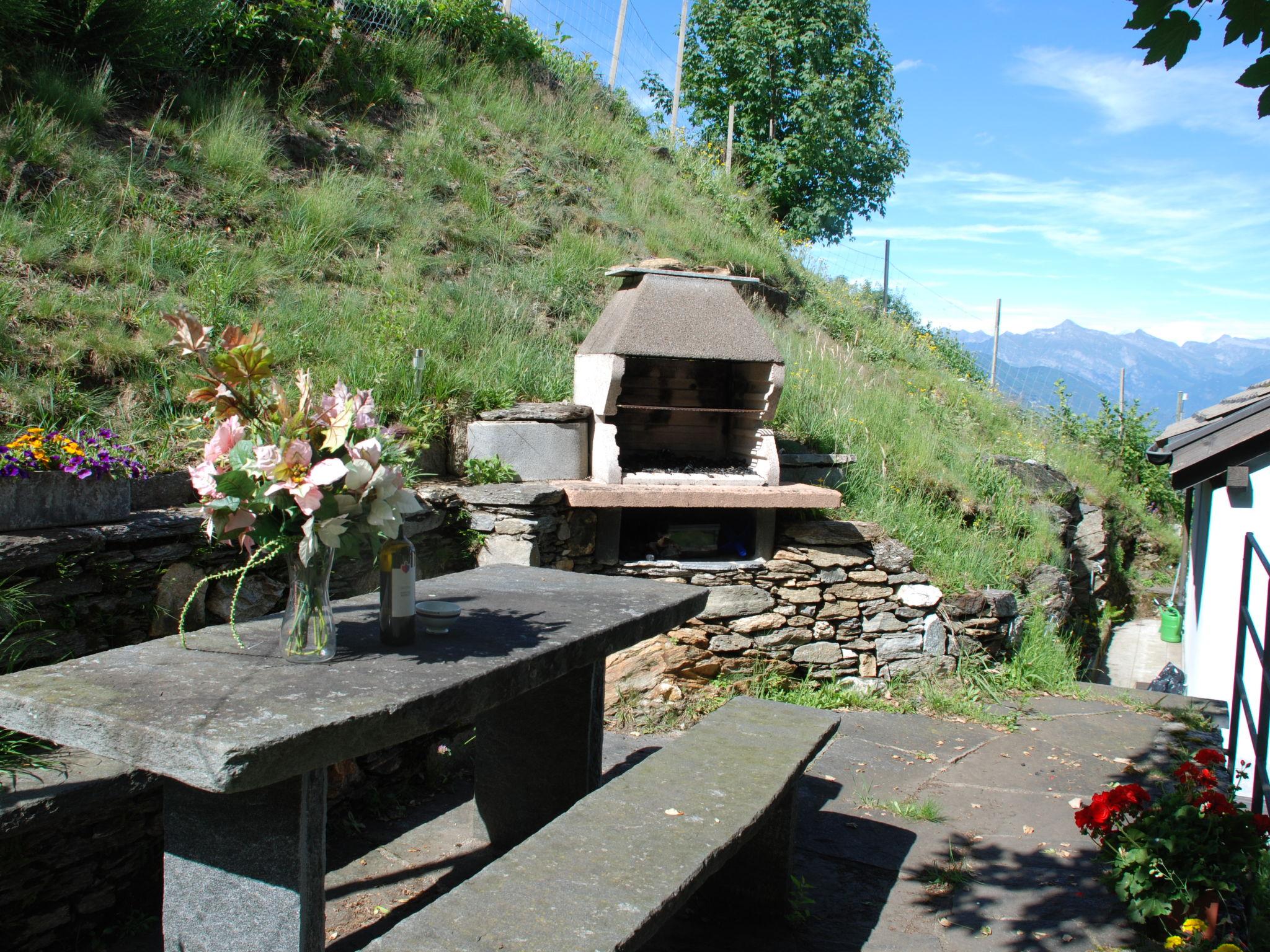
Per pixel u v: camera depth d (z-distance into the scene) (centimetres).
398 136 933
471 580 387
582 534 569
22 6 655
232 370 243
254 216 704
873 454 774
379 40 1030
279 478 230
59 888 291
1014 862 397
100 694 216
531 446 583
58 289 501
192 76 798
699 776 316
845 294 1395
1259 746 405
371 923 320
